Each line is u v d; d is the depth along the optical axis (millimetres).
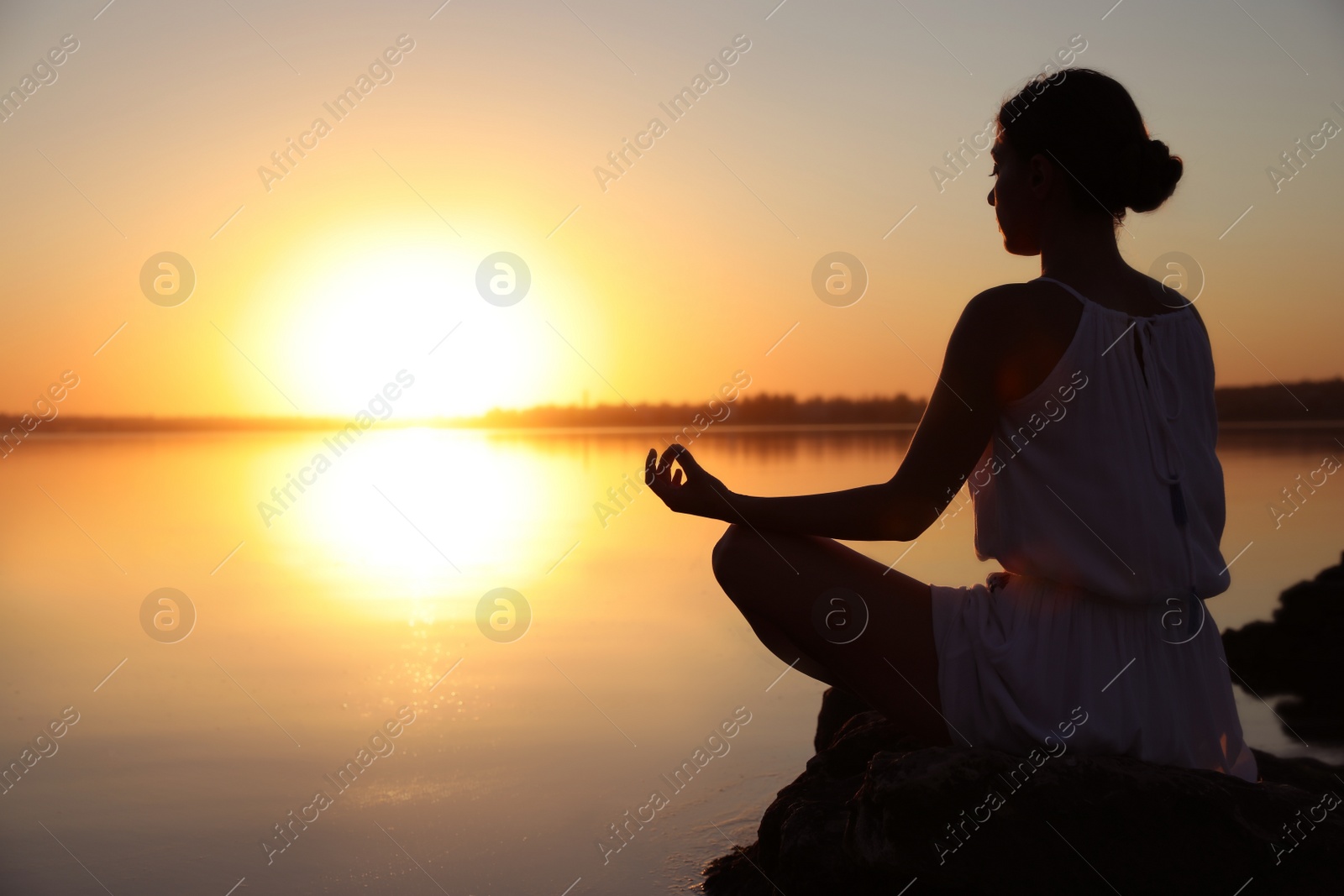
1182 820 1354
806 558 1515
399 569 5699
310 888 1790
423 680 3334
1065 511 1374
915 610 1505
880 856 1449
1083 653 1396
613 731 2770
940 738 1518
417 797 2262
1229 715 1496
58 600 4832
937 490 1442
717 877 1833
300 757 2566
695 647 3770
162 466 14953
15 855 1944
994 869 1388
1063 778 1386
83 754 2600
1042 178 1454
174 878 1829
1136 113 1442
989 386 1396
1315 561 4801
